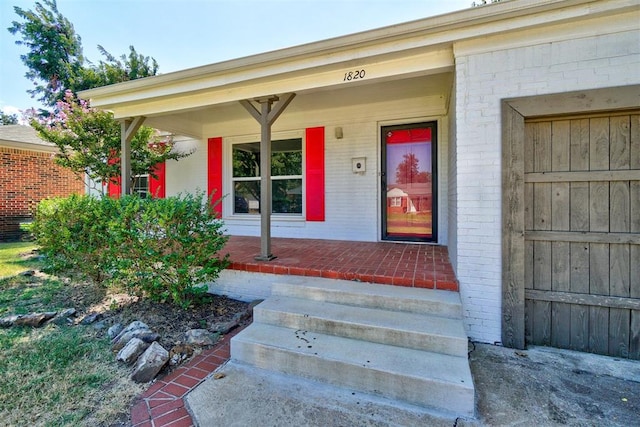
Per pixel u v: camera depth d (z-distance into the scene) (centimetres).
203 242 369
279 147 667
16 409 213
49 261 459
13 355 283
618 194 279
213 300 410
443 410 211
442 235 539
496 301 303
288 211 667
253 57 381
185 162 762
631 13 259
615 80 265
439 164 536
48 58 1623
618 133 276
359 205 597
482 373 253
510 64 292
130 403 220
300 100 545
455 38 301
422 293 309
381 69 353
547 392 228
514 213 295
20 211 998
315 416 206
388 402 220
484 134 301
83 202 438
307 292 334
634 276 276
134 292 422
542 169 296
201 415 206
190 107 466
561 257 294
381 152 581
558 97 279
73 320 368
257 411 211
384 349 256
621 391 229
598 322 286
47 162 1053
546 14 269
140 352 278
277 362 258
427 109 539
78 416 206
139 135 705
